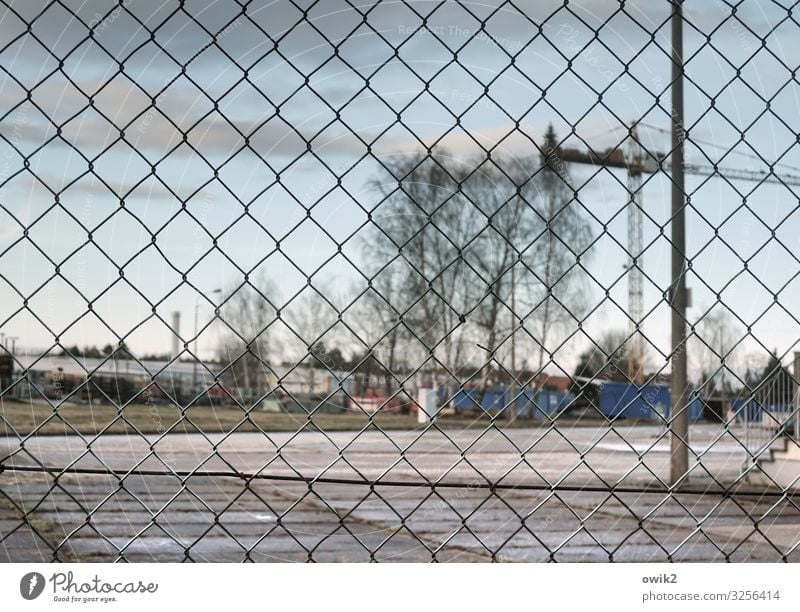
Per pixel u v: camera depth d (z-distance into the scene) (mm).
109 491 9000
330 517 9281
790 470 12930
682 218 5293
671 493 2717
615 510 10297
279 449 2400
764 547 8227
